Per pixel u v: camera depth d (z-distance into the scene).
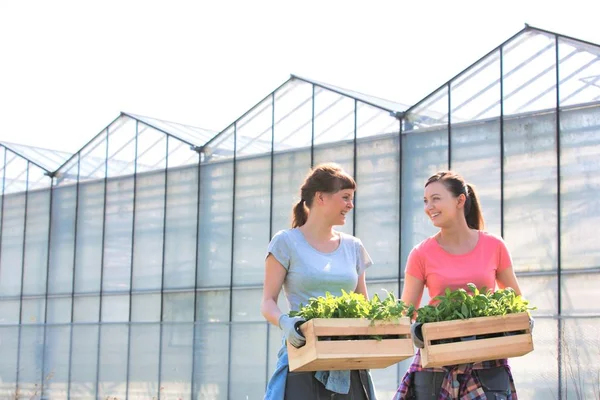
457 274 5.22
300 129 16.64
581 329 8.07
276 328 11.89
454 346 4.81
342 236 5.14
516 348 4.89
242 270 17.12
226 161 17.59
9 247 21.20
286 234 4.99
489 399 4.94
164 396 12.10
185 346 12.09
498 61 14.55
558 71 14.02
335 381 4.74
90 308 19.45
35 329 12.62
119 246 19.12
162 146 18.66
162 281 18.25
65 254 20.12
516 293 5.35
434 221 5.25
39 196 20.80
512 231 14.06
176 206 18.27
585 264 13.41
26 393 12.55
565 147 13.80
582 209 13.55
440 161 14.94
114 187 19.41
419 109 15.27
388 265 15.30
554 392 8.16
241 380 11.70
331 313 4.57
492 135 14.47
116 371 12.42
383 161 15.57
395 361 4.72
